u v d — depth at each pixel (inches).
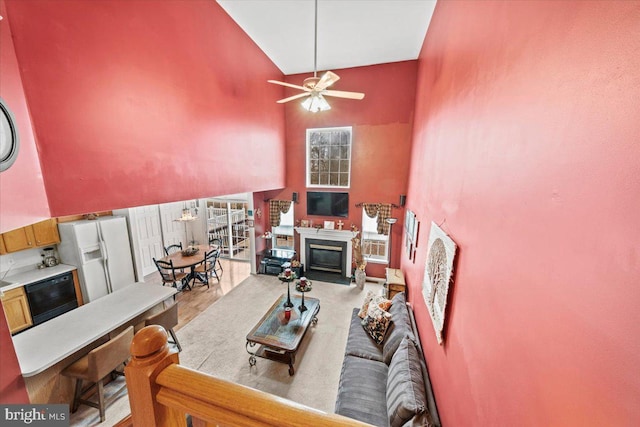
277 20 139.5
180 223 281.7
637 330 19.6
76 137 69.2
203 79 116.5
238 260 285.4
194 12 109.1
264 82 177.5
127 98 82.5
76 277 170.4
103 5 74.0
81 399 102.4
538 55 35.5
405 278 178.1
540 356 31.9
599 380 23.1
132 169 85.4
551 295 30.3
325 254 237.0
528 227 36.1
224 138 134.0
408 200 190.2
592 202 24.8
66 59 66.0
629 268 20.5
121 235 191.8
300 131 221.5
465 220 63.9
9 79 54.2
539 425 31.3
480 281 52.2
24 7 57.1
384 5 126.6
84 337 98.1
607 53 23.6
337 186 224.5
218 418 22.6
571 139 28.0
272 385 117.4
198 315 174.6
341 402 91.7
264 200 246.5
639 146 19.9
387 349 111.8
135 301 125.1
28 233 153.2
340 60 188.7
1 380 67.5
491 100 51.7
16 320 143.9
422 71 156.5
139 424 26.6
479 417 48.8
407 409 71.7
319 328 159.6
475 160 59.1
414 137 177.6
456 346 64.2
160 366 25.4
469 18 68.5
